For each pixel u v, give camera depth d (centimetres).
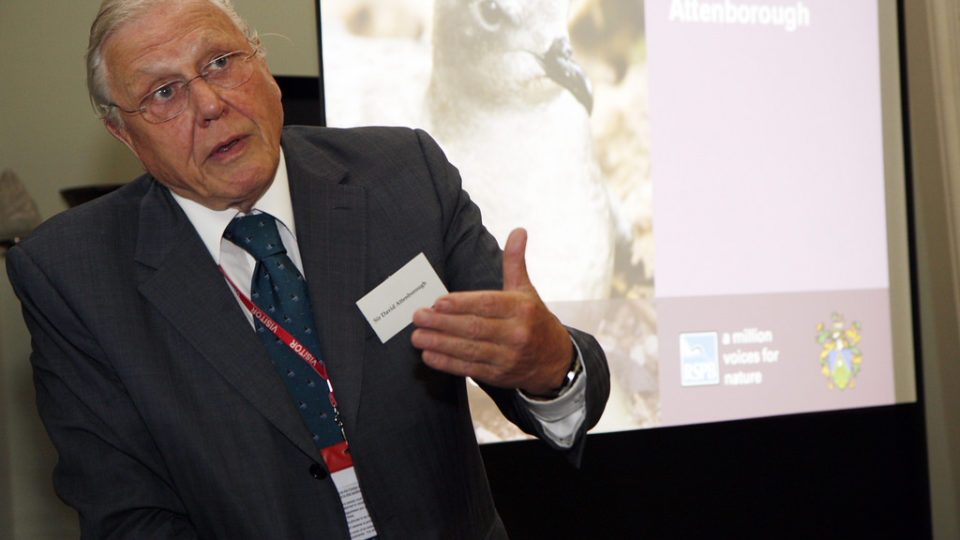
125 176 290
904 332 341
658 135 310
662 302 308
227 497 119
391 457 123
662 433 312
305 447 119
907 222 341
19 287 129
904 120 341
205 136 119
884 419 340
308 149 138
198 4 122
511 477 293
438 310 104
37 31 284
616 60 305
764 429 325
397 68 280
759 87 324
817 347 328
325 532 120
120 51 121
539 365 111
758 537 324
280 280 127
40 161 284
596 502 304
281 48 299
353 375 121
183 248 127
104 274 126
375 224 131
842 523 334
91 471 125
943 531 379
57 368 127
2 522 278
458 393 133
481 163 287
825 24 335
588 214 299
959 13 360
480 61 288
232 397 122
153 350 123
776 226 325
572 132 297
